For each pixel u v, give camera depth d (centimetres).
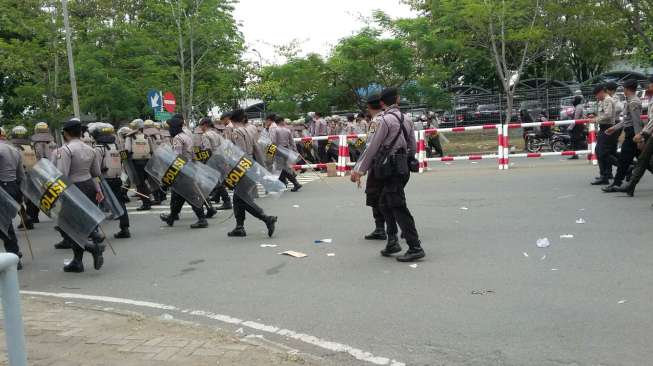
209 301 580
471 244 754
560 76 3747
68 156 734
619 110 1160
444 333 459
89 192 753
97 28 2312
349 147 1948
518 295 540
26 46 2091
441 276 616
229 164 869
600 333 440
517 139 2750
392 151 664
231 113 1095
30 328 502
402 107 2970
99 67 2247
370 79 2686
